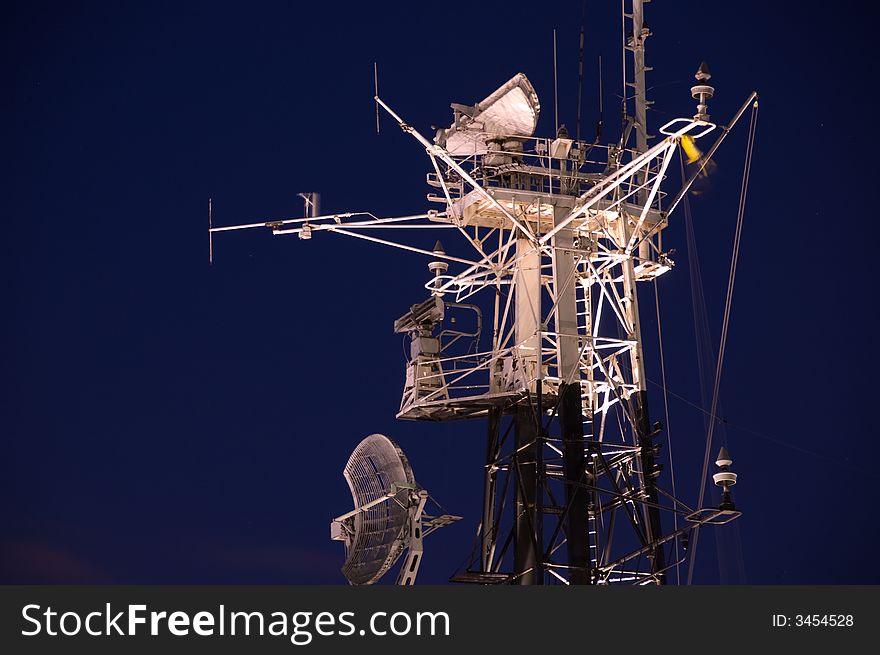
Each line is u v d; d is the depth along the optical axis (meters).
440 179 53.56
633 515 53.50
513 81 53.78
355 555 54.25
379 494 54.09
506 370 55.00
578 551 50.47
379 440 54.97
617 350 55.28
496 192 54.09
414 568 52.28
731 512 47.53
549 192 55.09
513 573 52.69
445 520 54.25
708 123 47.34
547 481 53.28
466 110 54.66
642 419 53.41
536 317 53.78
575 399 52.62
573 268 54.53
